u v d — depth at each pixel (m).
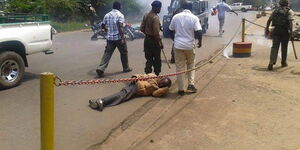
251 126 5.82
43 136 3.46
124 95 6.98
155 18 8.27
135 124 5.88
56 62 11.17
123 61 9.69
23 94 7.39
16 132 5.39
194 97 7.41
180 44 7.40
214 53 13.24
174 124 5.89
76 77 9.05
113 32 9.21
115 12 9.20
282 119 6.15
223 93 7.71
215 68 10.41
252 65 10.96
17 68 7.95
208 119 6.13
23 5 24.19
